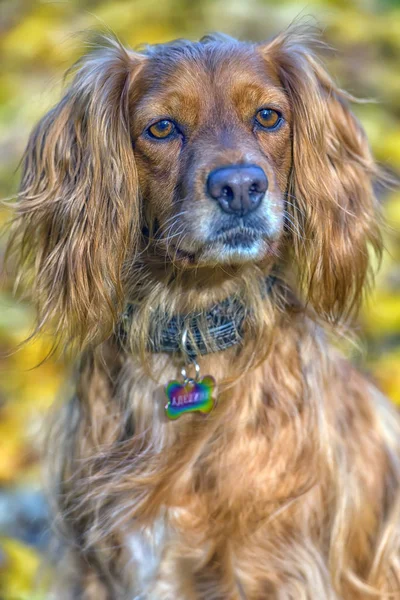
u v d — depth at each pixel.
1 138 6.08
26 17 7.05
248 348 3.22
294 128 3.20
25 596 3.85
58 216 3.22
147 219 3.16
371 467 3.46
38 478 4.48
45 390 4.79
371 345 4.95
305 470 3.21
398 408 4.38
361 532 3.42
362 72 6.20
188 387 3.20
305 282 3.30
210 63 3.03
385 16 6.86
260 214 2.92
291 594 3.21
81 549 3.46
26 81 6.37
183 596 3.26
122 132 3.10
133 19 6.40
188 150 2.97
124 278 3.22
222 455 3.18
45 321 3.25
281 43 3.27
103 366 3.32
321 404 3.28
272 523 3.20
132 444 3.27
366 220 3.43
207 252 2.96
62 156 3.22
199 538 3.21
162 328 3.26
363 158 3.49
